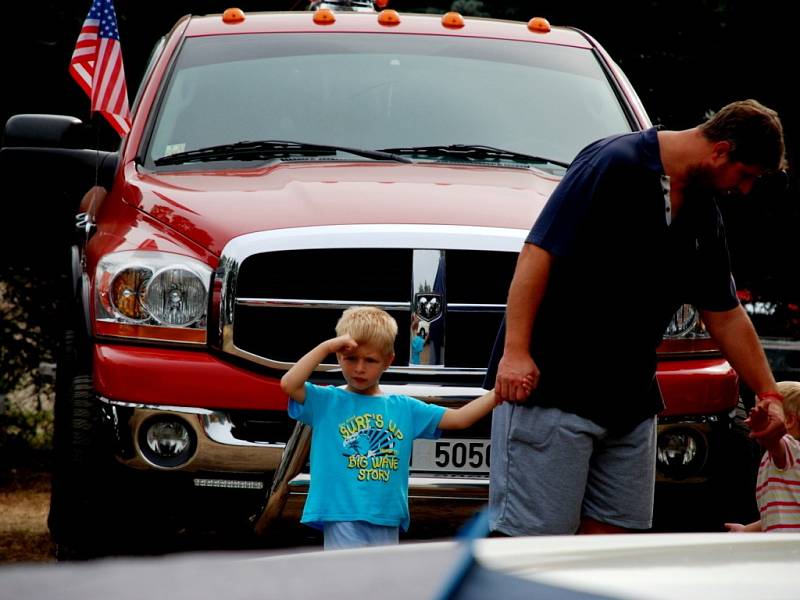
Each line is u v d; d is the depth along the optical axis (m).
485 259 8.62
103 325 8.62
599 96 11.22
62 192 17.28
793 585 2.18
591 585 2.17
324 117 10.59
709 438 8.86
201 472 8.34
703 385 8.81
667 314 7.14
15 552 11.59
